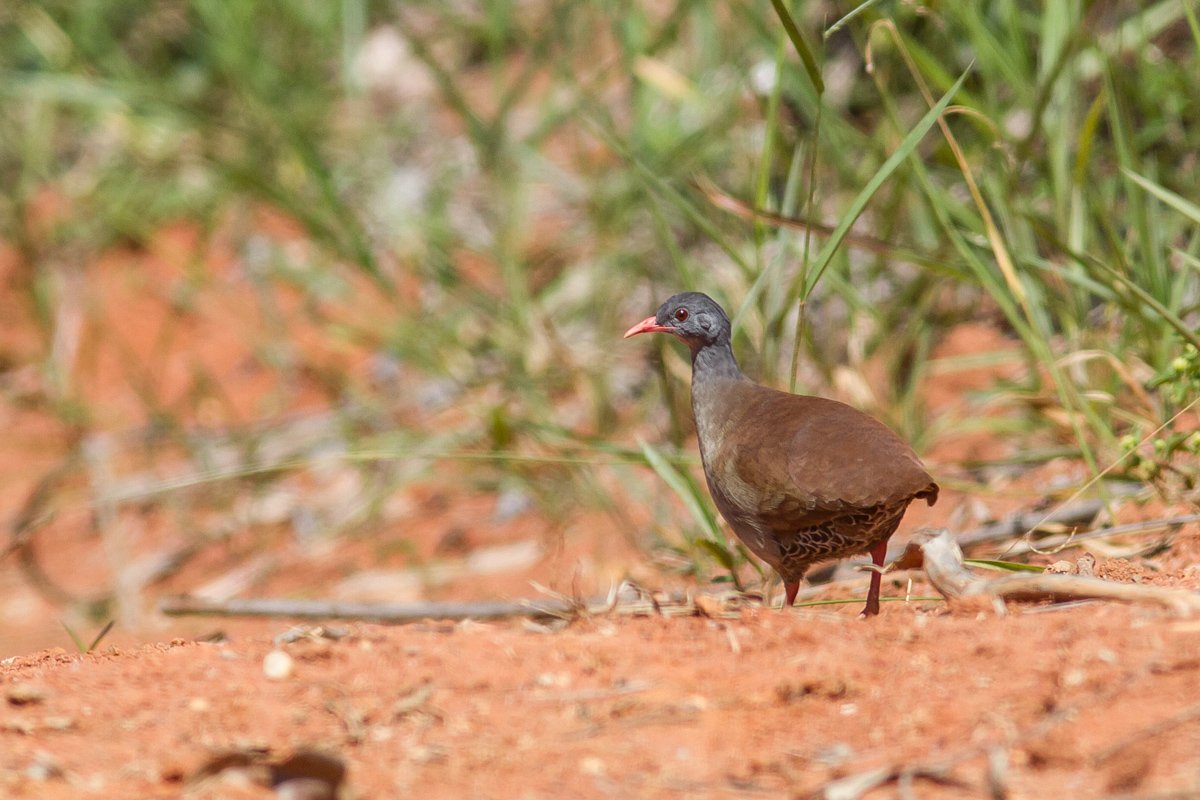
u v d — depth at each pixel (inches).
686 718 242.8
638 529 518.0
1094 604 280.2
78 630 554.6
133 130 759.1
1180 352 424.5
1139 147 511.2
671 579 433.4
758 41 596.1
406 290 685.9
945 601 319.3
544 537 546.3
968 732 228.2
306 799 218.5
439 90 767.1
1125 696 232.8
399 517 597.3
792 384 356.5
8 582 606.5
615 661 266.8
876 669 253.6
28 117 824.3
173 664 279.6
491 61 777.6
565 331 624.4
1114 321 496.4
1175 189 505.4
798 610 308.3
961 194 545.3
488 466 595.8
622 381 608.4
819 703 245.1
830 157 562.6
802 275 361.7
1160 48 577.6
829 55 620.7
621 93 701.9
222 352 717.3
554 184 656.4
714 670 259.6
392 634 288.8
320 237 657.0
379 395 649.0
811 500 309.3
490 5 701.9
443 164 728.3
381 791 222.7
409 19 818.2
